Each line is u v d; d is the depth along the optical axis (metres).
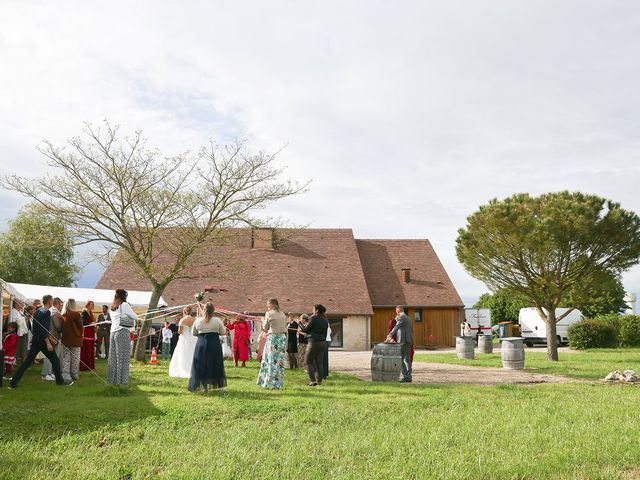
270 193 20.73
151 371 15.98
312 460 6.28
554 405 10.45
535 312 39.50
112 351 12.18
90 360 15.66
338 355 28.66
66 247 20.67
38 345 12.11
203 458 6.20
